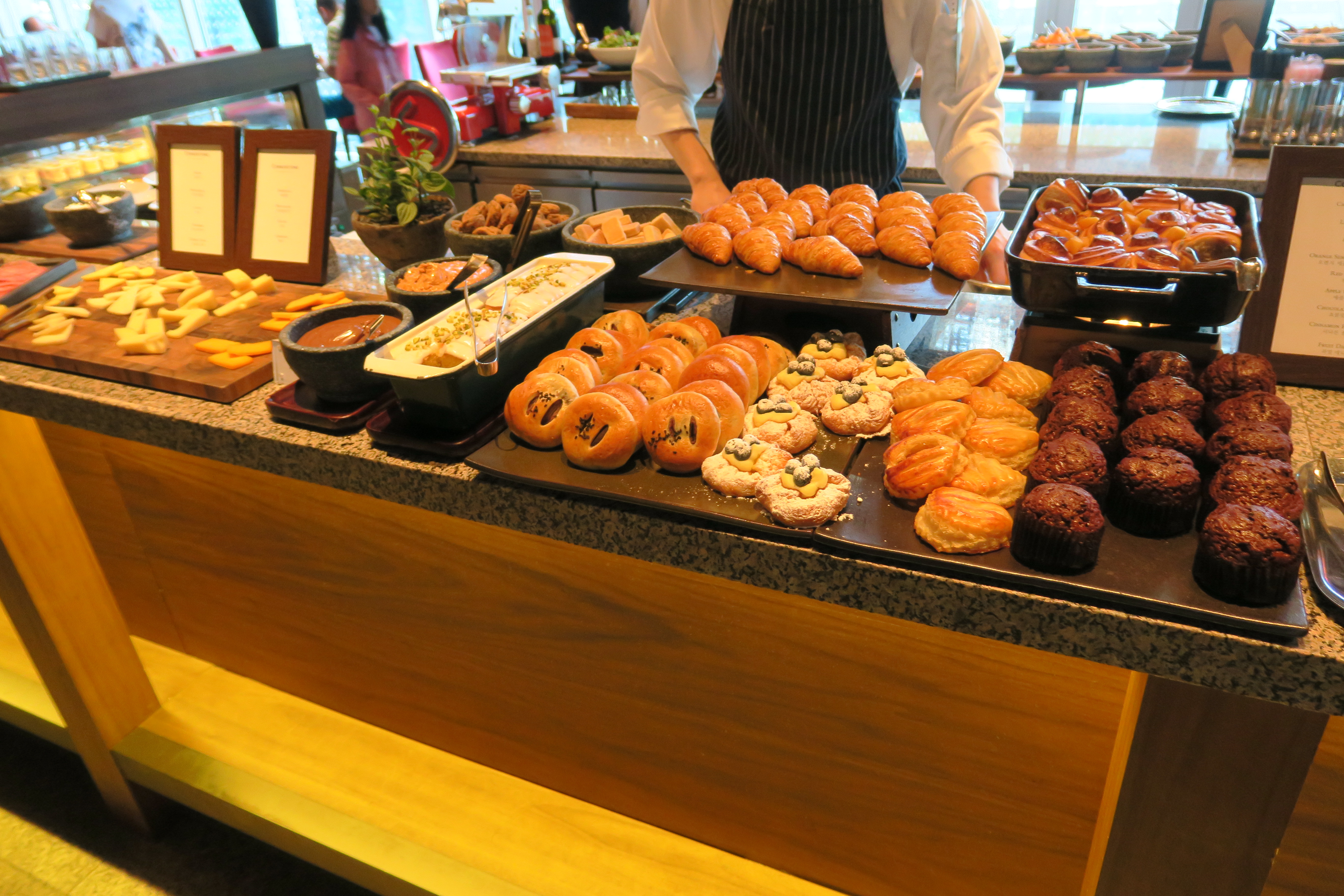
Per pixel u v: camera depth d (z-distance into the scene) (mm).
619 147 3213
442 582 1366
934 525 812
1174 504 780
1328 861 1072
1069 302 992
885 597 836
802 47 1890
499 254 1439
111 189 1999
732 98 2094
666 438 934
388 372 1015
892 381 1047
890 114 2000
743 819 1354
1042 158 2666
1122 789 838
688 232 1257
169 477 1548
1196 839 832
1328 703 697
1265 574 695
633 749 1378
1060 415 907
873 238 1194
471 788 1537
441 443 1035
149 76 2107
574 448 956
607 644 1278
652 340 1150
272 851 1784
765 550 870
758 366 1062
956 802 1161
